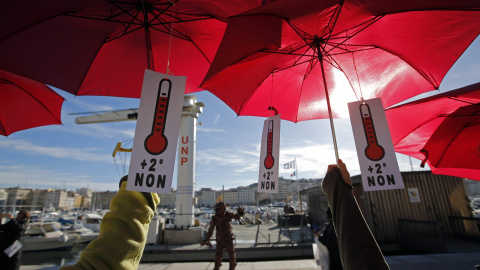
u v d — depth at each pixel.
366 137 1.87
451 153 2.86
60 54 2.08
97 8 1.93
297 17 1.86
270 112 3.19
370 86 2.73
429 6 1.65
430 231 9.01
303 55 2.48
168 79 1.53
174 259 8.82
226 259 8.71
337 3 1.69
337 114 3.13
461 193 9.71
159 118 1.43
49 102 2.47
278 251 8.80
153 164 1.33
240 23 1.70
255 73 2.51
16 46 1.82
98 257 0.63
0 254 3.80
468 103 2.48
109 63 2.40
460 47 1.96
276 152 2.44
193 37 2.40
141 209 0.77
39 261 11.70
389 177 1.74
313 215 16.47
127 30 2.25
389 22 2.01
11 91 2.34
